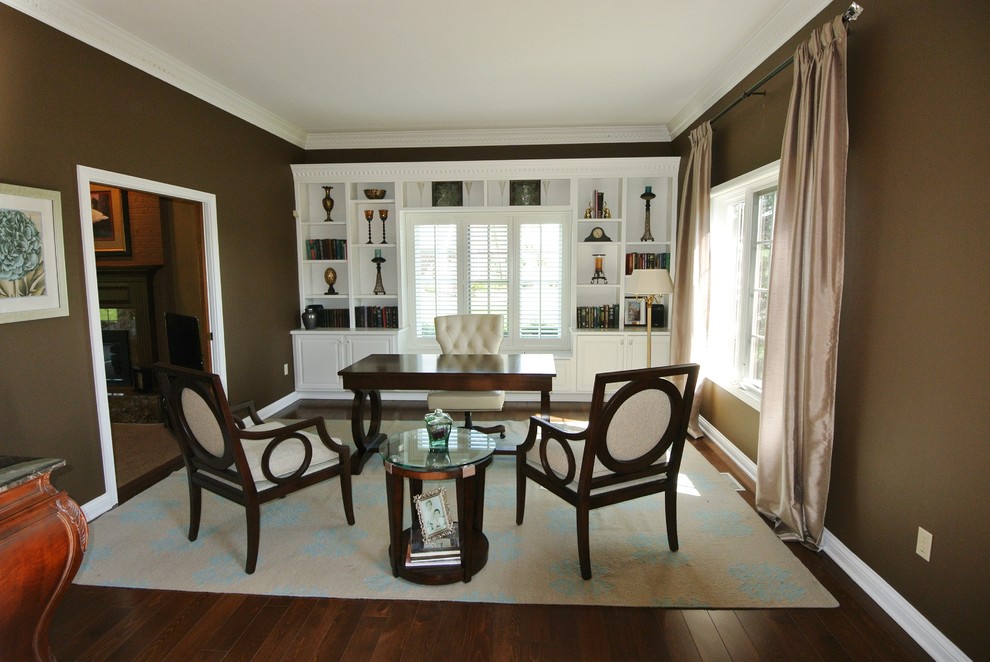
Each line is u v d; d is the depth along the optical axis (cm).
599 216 528
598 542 256
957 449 170
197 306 500
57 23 264
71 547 143
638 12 282
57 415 266
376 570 235
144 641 191
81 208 280
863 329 219
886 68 202
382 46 325
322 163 542
